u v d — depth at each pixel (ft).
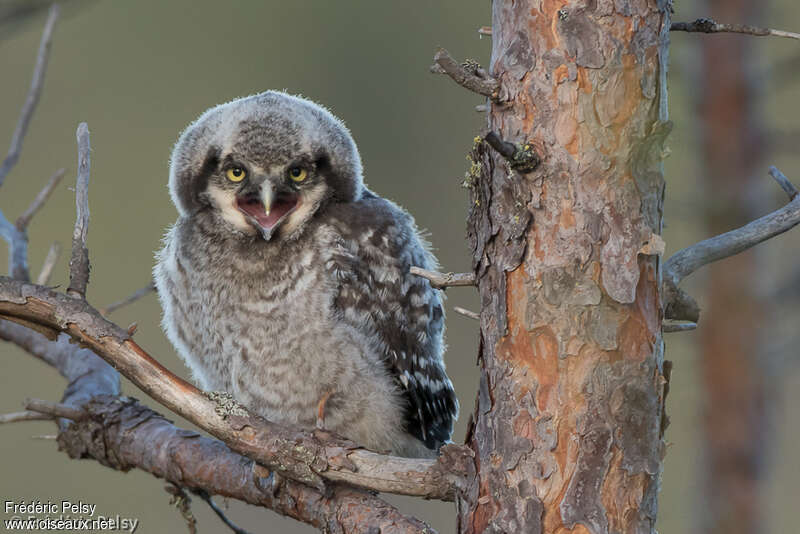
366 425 28.71
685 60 32.42
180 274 29.60
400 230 30.76
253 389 28.71
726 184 31.48
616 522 16.53
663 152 16.55
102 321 19.92
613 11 16.21
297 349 28.04
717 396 32.40
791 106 41.45
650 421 16.69
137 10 76.54
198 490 24.80
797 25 35.42
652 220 16.56
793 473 43.57
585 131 16.34
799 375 42.19
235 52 79.05
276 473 21.45
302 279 28.17
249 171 28.78
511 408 16.90
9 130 70.59
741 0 31.91
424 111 75.56
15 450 52.90
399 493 18.92
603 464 16.51
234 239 28.63
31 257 66.39
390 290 29.66
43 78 29.73
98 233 67.92
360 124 76.02
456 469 17.97
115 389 27.43
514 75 16.62
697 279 32.94
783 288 32.32
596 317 16.47
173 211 70.08
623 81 16.25
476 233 17.37
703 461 32.71
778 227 18.40
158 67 75.82
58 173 30.40
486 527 17.04
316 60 79.25
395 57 78.02
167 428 25.11
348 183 30.25
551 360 16.66
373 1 77.87
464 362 54.70
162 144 74.33
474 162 17.33
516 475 16.81
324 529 21.01
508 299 16.92
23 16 29.14
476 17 78.28
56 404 24.17
